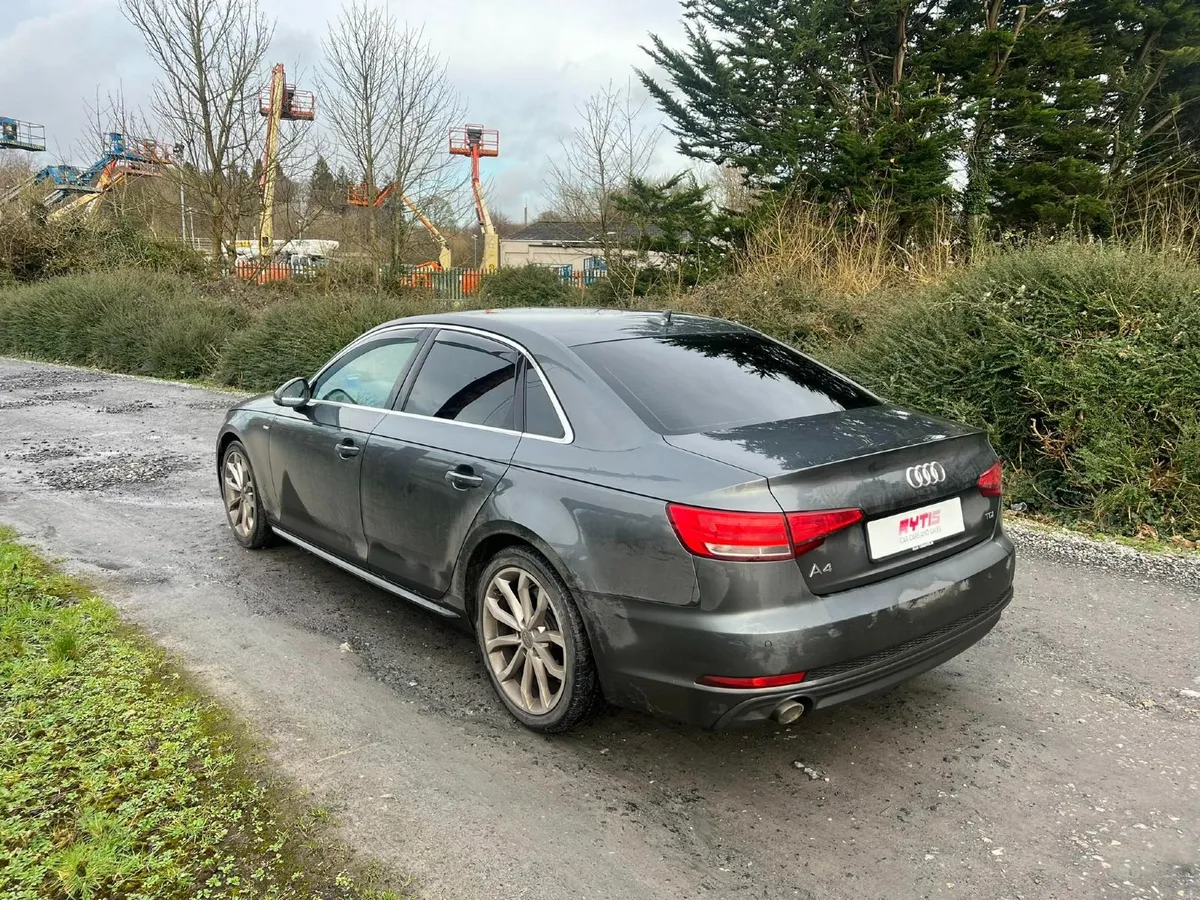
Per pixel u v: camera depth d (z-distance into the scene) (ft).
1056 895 7.77
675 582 8.67
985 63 72.64
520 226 225.35
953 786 9.50
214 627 13.74
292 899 7.64
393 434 12.67
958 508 10.11
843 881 7.97
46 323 58.70
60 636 12.96
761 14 90.43
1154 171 65.21
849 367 26.96
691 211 72.74
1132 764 9.93
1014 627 13.85
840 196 67.77
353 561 13.94
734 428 9.86
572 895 7.75
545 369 11.00
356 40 68.95
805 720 11.00
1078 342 21.42
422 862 8.17
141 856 8.14
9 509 20.98
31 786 9.23
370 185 71.51
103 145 85.92
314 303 45.60
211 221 76.54
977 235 35.55
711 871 8.11
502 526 10.44
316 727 10.68
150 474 24.88
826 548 8.65
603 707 10.24
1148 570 16.57
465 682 12.01
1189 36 73.72
